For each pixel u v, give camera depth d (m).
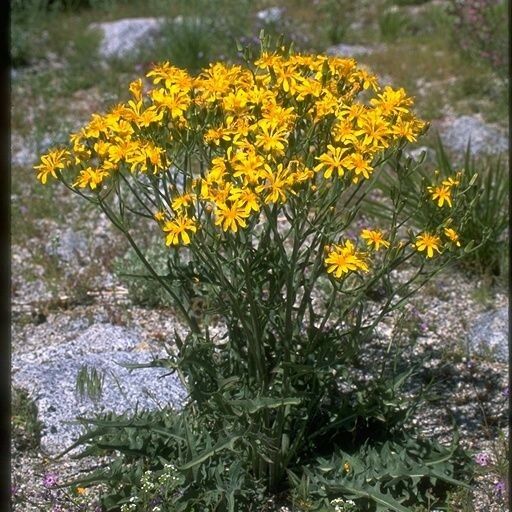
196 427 0.92
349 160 0.78
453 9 2.88
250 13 3.02
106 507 0.89
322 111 0.81
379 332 1.22
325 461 0.90
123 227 0.83
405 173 0.85
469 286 1.37
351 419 0.94
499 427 1.04
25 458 1.02
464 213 0.94
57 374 1.13
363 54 2.65
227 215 0.76
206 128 0.83
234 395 0.89
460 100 2.23
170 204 0.81
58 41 2.90
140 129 0.82
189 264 0.87
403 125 0.82
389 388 0.94
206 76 0.86
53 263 1.45
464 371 1.15
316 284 1.30
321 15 3.12
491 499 0.92
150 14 3.22
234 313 0.87
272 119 0.79
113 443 0.90
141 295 1.33
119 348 1.22
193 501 0.86
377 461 0.89
